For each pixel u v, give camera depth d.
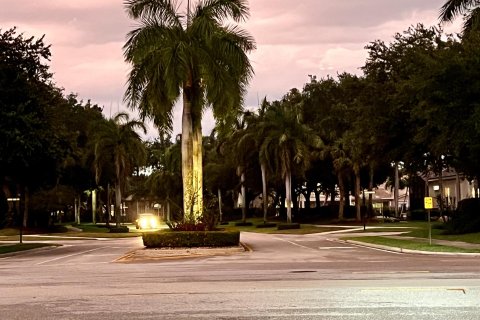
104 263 23.64
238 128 72.06
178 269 19.05
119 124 68.25
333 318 9.10
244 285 13.50
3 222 62.59
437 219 67.12
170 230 30.11
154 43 30.67
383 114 39.16
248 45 31.72
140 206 121.06
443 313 9.37
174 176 91.06
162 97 30.75
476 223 36.56
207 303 10.85
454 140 30.50
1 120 33.00
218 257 25.08
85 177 70.62
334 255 24.77
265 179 68.25
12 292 13.30
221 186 87.06
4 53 37.97
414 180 80.69
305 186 86.56
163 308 10.42
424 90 31.25
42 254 32.47
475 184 56.19
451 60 30.84
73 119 75.06
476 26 31.30
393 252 26.38
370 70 41.72
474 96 30.67
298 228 60.53
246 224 75.56
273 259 22.92
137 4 30.94
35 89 38.03
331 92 71.56
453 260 20.48
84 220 107.44
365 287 12.51
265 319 9.15
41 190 64.38
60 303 11.31
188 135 31.16
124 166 67.94
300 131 62.41
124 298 11.77
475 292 11.52
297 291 12.13
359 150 42.75
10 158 33.41
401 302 10.43
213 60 30.67
